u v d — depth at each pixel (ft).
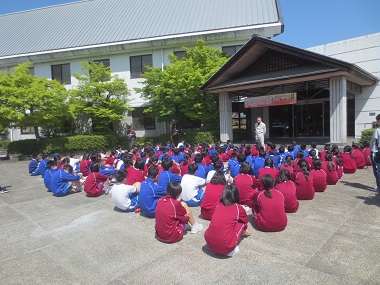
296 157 23.66
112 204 18.69
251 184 16.03
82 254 11.57
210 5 64.54
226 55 51.42
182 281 9.27
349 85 40.81
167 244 12.18
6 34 72.28
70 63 62.54
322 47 49.85
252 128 58.85
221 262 10.41
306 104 55.06
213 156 21.53
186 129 59.36
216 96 49.21
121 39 58.65
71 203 19.31
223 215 10.63
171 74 49.06
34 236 13.69
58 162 24.25
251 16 55.83
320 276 9.17
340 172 22.20
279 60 39.81
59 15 76.64
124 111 56.75
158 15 65.46
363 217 14.11
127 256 11.23
